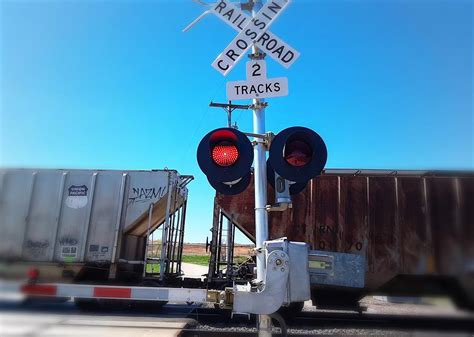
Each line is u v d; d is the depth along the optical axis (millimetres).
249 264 11289
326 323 10500
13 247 11508
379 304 14742
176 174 12312
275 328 9602
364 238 11266
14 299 3947
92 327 8031
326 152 3416
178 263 13414
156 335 7789
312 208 11477
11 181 11867
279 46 3852
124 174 11867
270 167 4258
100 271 11734
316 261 3488
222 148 3357
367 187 11516
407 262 11102
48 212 11688
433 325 10234
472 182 11352
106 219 11633
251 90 3840
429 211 11281
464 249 11078
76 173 11930
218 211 11609
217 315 10812
